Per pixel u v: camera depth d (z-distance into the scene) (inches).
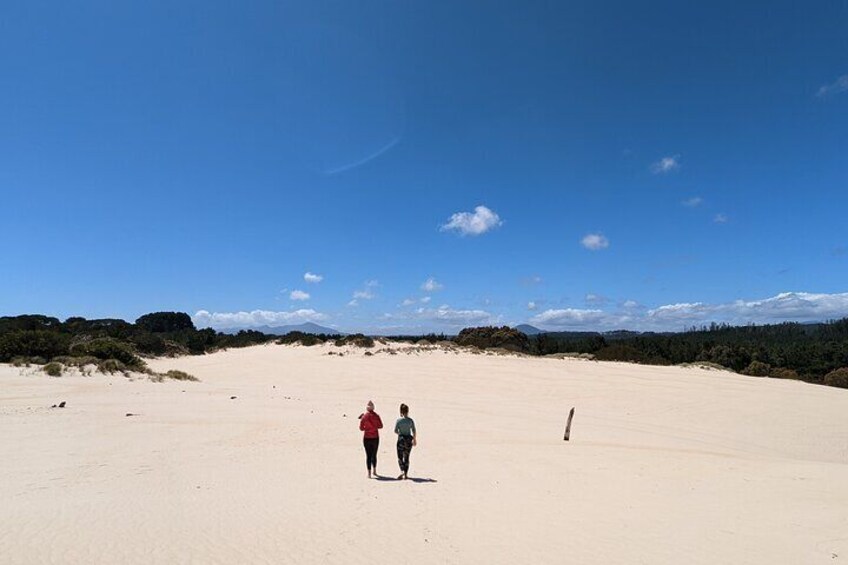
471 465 618.2
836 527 369.7
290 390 1504.7
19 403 909.8
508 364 2126.0
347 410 1104.2
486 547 319.6
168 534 319.3
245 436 741.9
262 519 362.3
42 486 441.1
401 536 337.1
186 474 511.8
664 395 1470.2
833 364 3184.1
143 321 4153.5
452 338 3316.9
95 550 287.3
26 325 2583.7
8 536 303.9
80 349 1556.3
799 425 1145.4
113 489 440.8
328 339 3152.1
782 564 298.4
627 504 439.5
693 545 328.8
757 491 494.0
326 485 489.7
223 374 1946.4
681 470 600.7
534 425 1001.5
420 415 1076.5
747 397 1451.8
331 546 312.2
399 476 538.6
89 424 763.4
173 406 999.6
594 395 1471.5
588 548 320.8
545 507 425.4
